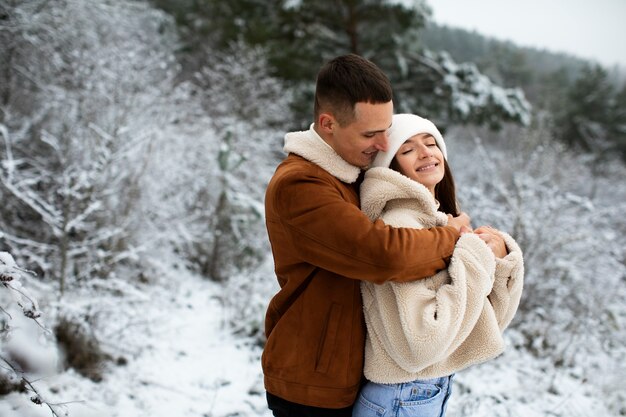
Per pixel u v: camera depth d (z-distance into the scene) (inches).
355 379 57.9
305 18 365.4
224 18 415.8
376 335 57.5
